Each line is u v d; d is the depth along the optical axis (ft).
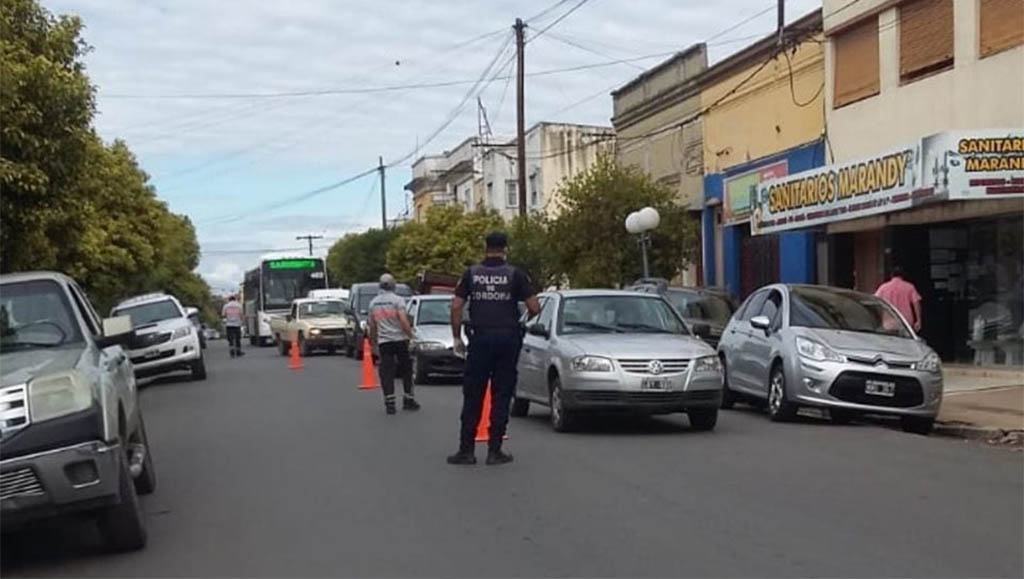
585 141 172.55
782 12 88.69
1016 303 66.90
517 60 116.98
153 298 90.07
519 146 116.37
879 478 34.86
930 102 70.59
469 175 209.77
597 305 49.26
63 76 59.21
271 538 28.43
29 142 58.03
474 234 161.99
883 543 26.30
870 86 77.77
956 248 73.26
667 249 95.86
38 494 24.07
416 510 31.14
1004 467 37.06
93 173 72.28
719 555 25.40
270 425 52.60
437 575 24.36
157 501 33.86
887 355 47.85
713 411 46.11
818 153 84.74
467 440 38.63
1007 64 63.57
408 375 57.06
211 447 45.57
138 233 132.98
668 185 108.68
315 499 33.27
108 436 25.12
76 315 30.35
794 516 29.27
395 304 56.03
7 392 24.41
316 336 125.39
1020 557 24.99
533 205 173.99
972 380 64.54
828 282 84.69
